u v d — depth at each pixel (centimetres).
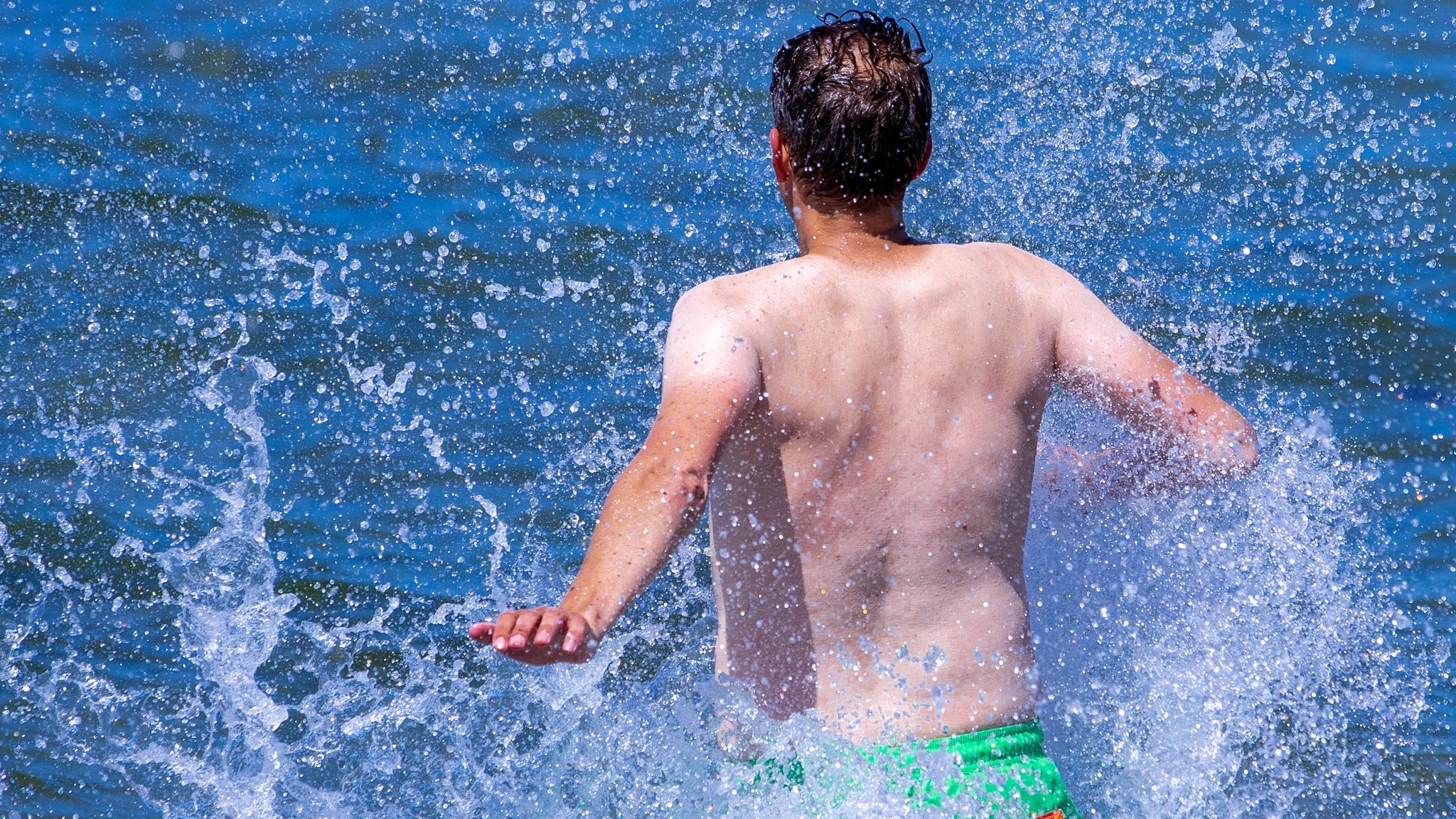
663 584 1202
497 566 1329
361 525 1408
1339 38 2830
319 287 1902
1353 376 1720
